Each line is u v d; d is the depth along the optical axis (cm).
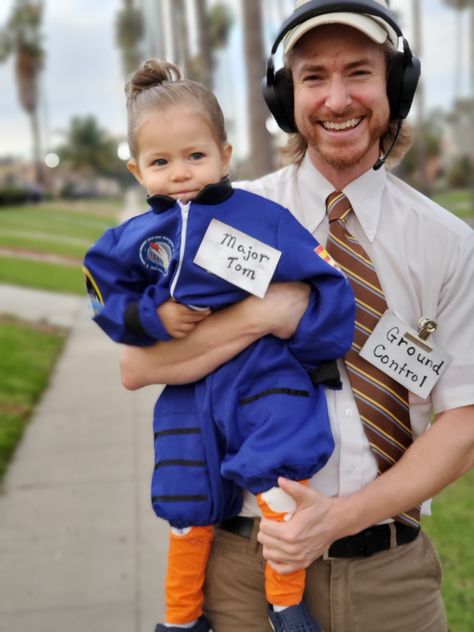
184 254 171
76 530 431
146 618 341
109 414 657
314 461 166
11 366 809
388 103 178
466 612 323
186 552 188
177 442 180
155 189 179
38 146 6700
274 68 189
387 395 176
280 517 166
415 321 179
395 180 190
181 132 175
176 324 172
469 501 441
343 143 173
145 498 471
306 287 174
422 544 189
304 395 171
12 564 395
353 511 165
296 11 171
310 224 185
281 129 195
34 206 4975
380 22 166
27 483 502
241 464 167
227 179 181
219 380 175
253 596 187
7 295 1381
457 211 3356
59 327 1100
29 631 335
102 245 181
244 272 171
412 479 169
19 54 6225
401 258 177
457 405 173
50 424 632
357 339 176
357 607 181
